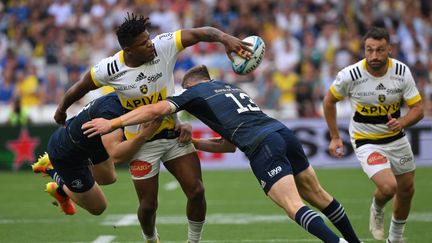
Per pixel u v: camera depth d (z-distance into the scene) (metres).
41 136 42.91
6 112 48.81
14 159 42.94
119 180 38.78
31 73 49.91
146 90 17.47
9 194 33.69
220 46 50.56
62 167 19.80
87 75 17.67
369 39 18.92
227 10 53.97
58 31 53.47
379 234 20.53
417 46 51.03
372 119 19.72
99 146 19.31
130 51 16.98
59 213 27.95
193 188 18.12
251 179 38.19
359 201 29.91
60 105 18.73
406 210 19.66
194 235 18.72
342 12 53.50
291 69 49.66
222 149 18.92
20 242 21.97
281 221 25.33
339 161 41.56
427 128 40.25
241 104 17.03
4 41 54.41
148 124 17.00
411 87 19.41
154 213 18.58
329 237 15.20
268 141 16.30
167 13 54.50
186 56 49.28
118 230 23.98
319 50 50.38
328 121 20.36
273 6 54.22
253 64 17.28
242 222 25.22
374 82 19.48
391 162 19.75
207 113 17.06
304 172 17.11
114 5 55.41
